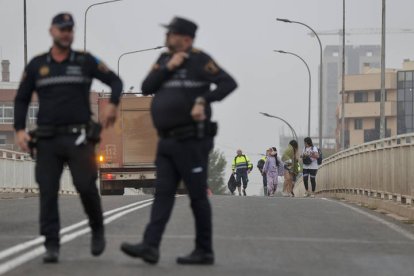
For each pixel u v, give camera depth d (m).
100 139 17.03
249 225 25.84
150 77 16.58
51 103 16.66
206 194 16.92
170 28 16.52
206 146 16.66
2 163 51.34
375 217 31.67
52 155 16.77
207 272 16.38
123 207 33.28
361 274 16.94
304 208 34.44
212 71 16.34
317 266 17.78
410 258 19.50
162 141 16.56
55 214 17.12
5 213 29.19
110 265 16.95
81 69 16.78
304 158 60.25
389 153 37.72
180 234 22.69
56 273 15.90
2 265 16.89
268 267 17.36
